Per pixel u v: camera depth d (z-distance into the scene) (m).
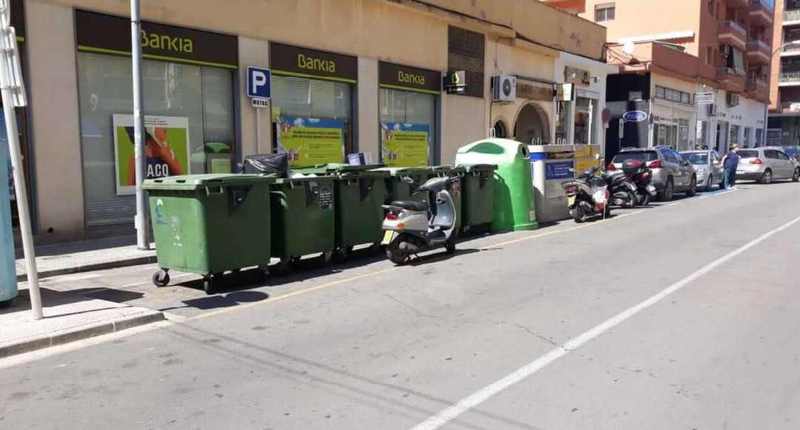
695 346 5.71
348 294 7.94
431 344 5.86
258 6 14.22
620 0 43.25
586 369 5.15
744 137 54.78
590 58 29.91
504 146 13.76
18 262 9.69
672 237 12.47
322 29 15.91
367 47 17.34
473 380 4.94
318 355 5.61
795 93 69.44
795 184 29.25
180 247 8.07
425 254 10.82
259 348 5.84
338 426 4.18
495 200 13.59
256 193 8.40
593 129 30.56
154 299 7.78
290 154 15.47
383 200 10.73
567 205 15.56
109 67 11.84
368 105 17.52
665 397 4.58
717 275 8.79
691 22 41.03
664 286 8.13
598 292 7.84
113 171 12.03
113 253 10.36
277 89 15.13
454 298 7.63
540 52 25.28
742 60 51.41
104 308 7.02
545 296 7.66
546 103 26.00
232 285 8.54
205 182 7.73
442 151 20.52
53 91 10.83
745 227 13.89
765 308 7.00
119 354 5.74
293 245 9.12
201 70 13.45
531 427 4.12
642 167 19.12
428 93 19.88
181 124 13.12
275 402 4.59
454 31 20.67
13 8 10.23
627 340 5.89
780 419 4.23
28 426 4.26
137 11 10.47
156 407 4.54
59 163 10.98
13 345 5.76
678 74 37.94
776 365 5.22
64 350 5.88
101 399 4.70
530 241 12.14
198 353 5.73
